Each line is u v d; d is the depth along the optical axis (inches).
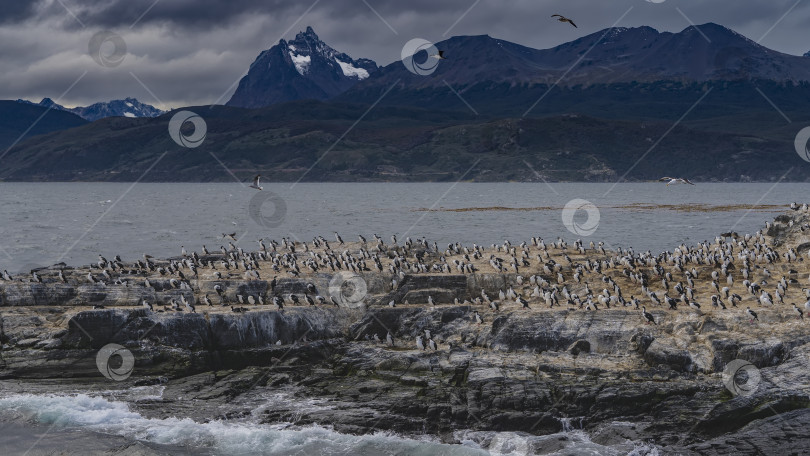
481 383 1739.7
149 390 1824.6
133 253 4092.0
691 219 6210.6
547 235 4918.8
